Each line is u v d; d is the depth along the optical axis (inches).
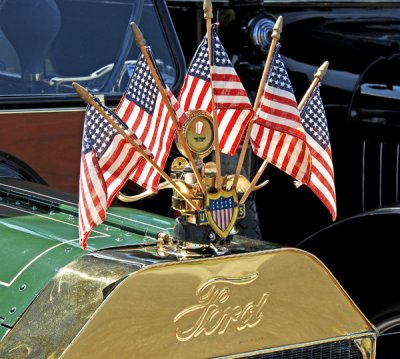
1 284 133.6
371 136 250.8
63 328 120.5
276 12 251.4
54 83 207.2
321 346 134.6
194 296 123.6
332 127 250.4
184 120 125.7
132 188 210.1
